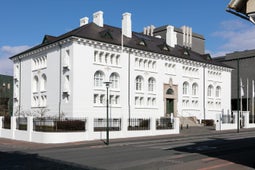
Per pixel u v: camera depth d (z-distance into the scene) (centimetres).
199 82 5325
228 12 1192
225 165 1343
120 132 3055
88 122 2845
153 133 3338
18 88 4966
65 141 2667
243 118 4822
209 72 5531
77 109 3791
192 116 5119
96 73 4050
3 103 6041
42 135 2650
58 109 4016
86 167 1359
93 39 3931
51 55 4228
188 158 1582
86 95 3881
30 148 2306
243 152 1800
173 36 5469
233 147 2091
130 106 4309
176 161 1486
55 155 1808
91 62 3953
